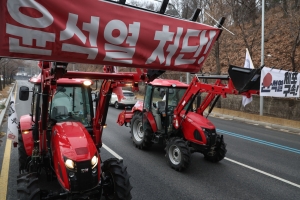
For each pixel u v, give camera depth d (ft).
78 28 8.30
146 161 20.70
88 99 15.06
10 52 7.52
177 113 20.22
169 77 74.13
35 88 14.93
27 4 7.46
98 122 14.03
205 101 20.68
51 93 11.44
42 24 7.74
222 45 71.67
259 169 19.69
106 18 8.66
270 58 58.65
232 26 78.43
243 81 14.74
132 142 26.84
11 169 17.76
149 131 22.68
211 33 11.00
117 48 9.07
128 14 9.09
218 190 15.71
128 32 9.14
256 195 15.21
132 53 9.38
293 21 52.65
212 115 49.96
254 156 23.20
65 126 12.34
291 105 42.68
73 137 11.32
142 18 9.38
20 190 10.31
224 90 16.94
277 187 16.42
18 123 17.66
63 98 14.38
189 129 19.49
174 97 22.27
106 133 30.68
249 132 34.53
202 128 18.75
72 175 10.18
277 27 68.28
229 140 29.45
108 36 8.81
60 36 8.04
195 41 10.64
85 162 10.28
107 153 22.68
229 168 19.74
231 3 54.34
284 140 30.12
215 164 20.58
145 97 23.88
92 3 8.40
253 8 67.31
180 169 18.19
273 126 39.19
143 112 23.59
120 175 11.82
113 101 58.23
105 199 12.49
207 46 11.00
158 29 9.71
